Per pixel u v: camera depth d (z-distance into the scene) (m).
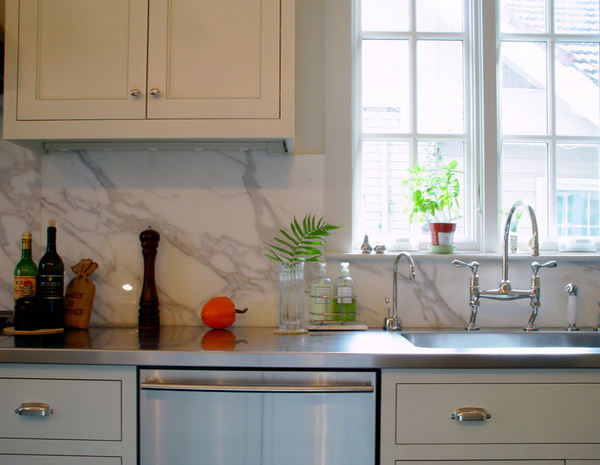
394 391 1.39
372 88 2.16
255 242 2.02
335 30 2.05
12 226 2.03
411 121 2.14
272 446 1.38
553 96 2.17
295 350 1.42
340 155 2.03
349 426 1.38
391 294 2.02
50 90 1.69
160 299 2.00
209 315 1.87
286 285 1.81
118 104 1.68
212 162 2.03
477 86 2.12
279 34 1.69
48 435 1.41
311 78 2.06
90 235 2.02
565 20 2.18
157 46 1.68
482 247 2.08
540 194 2.16
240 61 1.68
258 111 1.67
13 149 2.03
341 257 1.98
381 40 2.17
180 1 1.69
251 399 1.38
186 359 1.39
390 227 2.13
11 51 1.70
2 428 1.41
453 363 1.37
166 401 1.39
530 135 2.15
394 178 2.14
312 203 2.02
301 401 1.38
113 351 1.40
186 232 2.02
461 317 2.02
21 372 1.42
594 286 2.05
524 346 1.89
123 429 1.40
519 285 2.04
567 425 1.39
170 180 2.03
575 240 2.09
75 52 1.69
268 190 2.02
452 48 2.18
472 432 1.39
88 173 2.03
